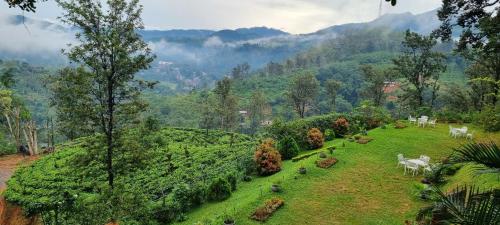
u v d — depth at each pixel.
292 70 199.25
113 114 23.59
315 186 20.95
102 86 23.20
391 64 171.50
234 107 80.75
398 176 22.05
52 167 39.28
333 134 34.62
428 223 14.61
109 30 22.67
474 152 7.70
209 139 51.78
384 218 17.00
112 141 23.88
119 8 22.58
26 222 28.25
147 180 32.19
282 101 141.62
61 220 20.09
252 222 17.30
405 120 38.62
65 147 52.09
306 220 17.23
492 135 29.91
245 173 26.97
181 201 22.08
